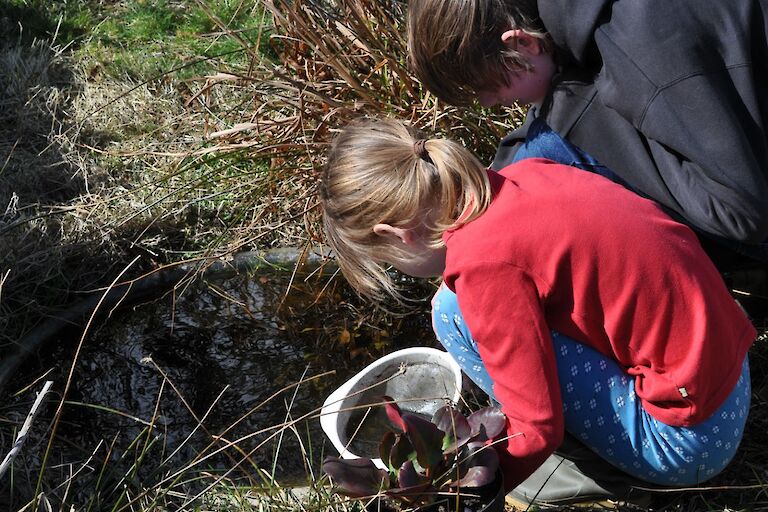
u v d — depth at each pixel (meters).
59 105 3.82
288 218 3.09
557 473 1.99
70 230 3.09
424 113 2.76
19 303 2.85
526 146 2.08
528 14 1.92
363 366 2.67
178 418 2.49
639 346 1.72
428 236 1.76
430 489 1.70
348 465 1.73
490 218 1.67
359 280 1.91
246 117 3.28
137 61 4.13
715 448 1.79
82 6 4.66
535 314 1.64
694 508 1.96
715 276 1.74
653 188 1.94
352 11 2.82
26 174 3.33
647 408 1.78
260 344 2.78
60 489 2.15
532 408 1.67
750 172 1.73
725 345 1.71
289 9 2.80
